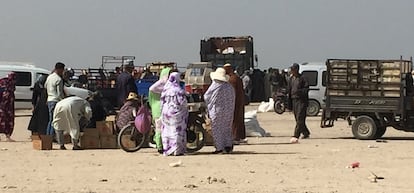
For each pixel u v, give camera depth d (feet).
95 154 58.80
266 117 122.42
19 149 63.77
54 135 65.67
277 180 44.11
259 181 43.70
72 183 42.88
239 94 61.98
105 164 51.80
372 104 76.64
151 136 63.41
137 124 59.93
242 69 171.94
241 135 62.49
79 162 53.06
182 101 57.21
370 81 76.79
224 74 58.80
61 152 60.64
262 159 54.75
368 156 57.52
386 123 76.69
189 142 59.41
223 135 58.90
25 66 126.00
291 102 76.07
